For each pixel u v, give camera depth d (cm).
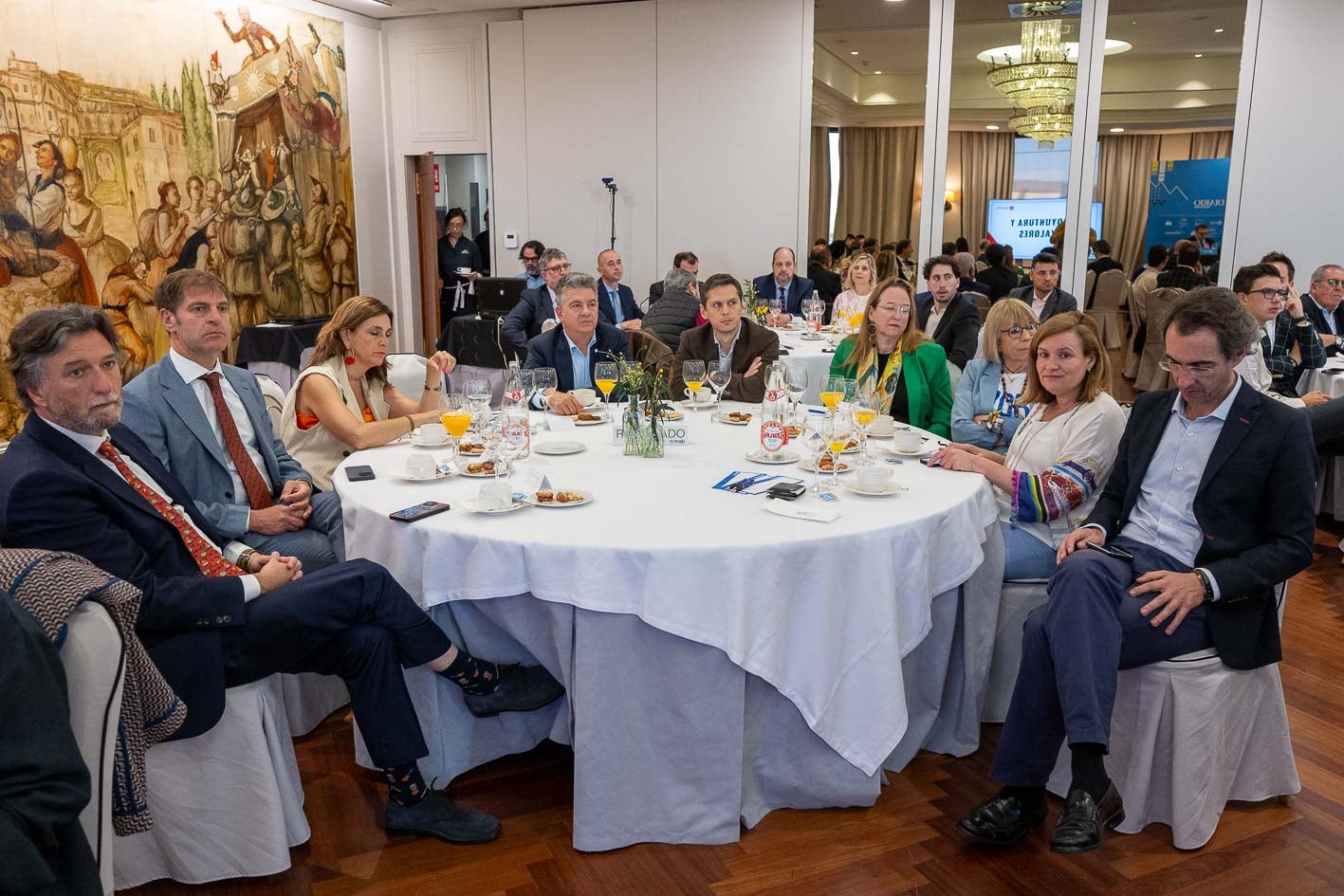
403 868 207
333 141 849
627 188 860
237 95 736
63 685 128
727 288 395
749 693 215
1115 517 236
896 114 1066
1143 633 206
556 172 877
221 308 264
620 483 244
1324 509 475
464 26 877
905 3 769
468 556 206
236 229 746
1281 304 440
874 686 210
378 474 256
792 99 805
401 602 208
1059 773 229
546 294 675
